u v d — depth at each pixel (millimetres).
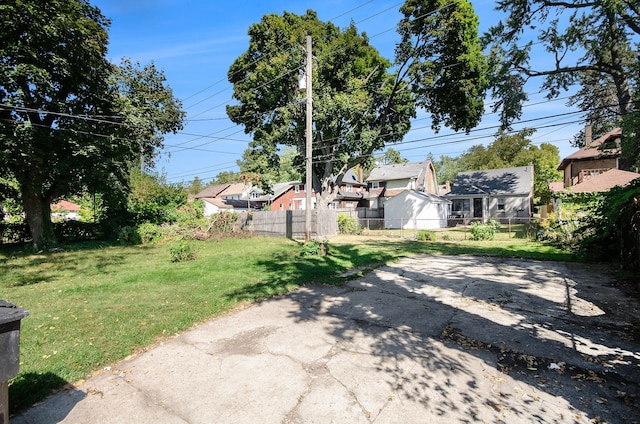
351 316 4926
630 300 5473
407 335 4164
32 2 10477
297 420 2520
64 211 37250
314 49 19000
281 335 4211
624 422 2432
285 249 12867
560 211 12508
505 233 17625
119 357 3598
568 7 15039
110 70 14422
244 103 21234
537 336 4070
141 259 10914
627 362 3363
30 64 10969
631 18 13805
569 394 2818
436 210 24625
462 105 18609
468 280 7168
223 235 18000
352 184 39406
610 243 9062
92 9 13602
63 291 6480
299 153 23516
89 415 2615
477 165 46062
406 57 18391
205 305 5391
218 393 2914
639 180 8492
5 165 11891
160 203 23125
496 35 16438
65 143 12594
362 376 3160
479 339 4012
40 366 3326
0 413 1950
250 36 19922
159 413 2641
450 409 2627
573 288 6309
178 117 18031
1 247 14898
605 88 19250
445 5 15570
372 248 12812
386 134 20422
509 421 2467
